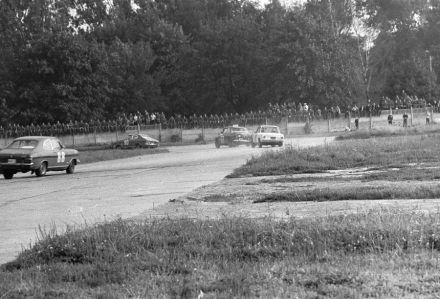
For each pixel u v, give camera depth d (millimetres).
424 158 28188
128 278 8977
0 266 10375
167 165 36156
